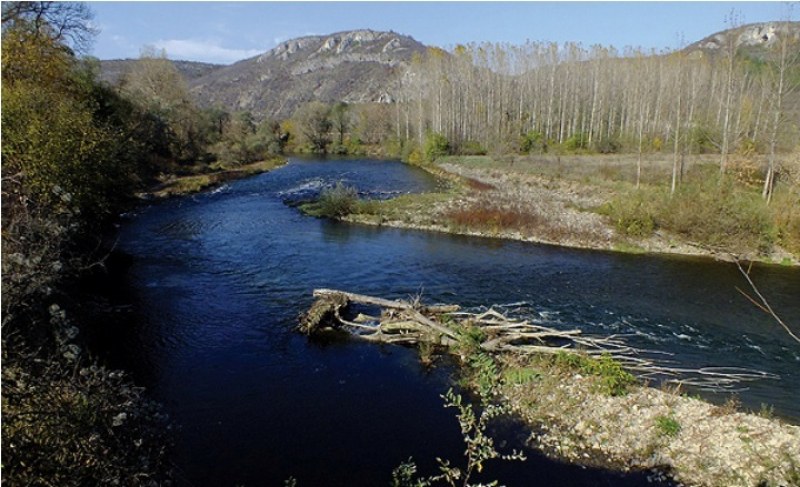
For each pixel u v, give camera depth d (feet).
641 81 203.00
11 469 16.61
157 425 28.71
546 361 44.75
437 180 169.78
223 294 62.34
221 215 110.42
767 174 99.30
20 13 76.64
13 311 23.09
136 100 155.33
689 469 32.63
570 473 32.22
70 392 20.85
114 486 20.29
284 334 51.65
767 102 135.85
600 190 127.44
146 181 138.51
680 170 125.08
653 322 56.34
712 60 190.70
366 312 58.29
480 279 70.85
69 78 91.30
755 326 55.47
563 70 245.45
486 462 33.04
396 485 24.36
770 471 31.63
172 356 46.37
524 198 123.03
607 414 37.93
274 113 644.69
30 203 39.91
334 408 39.04
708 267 77.97
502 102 248.93
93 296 57.06
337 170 200.95
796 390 42.27
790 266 78.59
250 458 32.94
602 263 79.71
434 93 252.62
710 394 41.55
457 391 41.91
